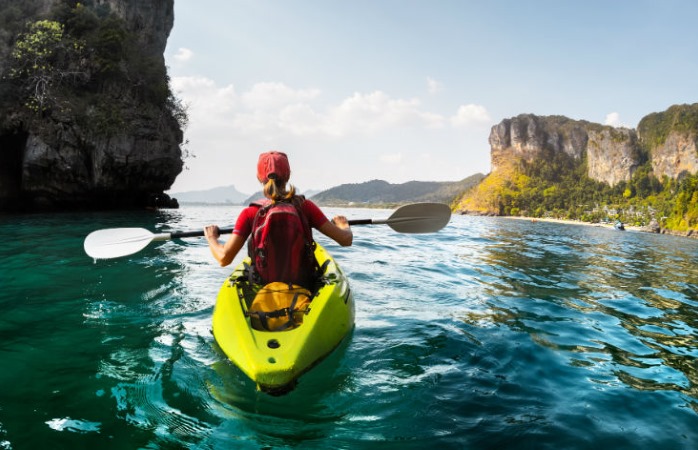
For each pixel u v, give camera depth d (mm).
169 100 29938
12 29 23844
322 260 4367
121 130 24547
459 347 3326
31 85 22438
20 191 23547
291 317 2814
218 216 22750
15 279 5199
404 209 4387
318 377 2711
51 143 22203
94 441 1973
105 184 24547
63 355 2963
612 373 3008
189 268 6031
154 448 1932
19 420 2139
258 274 3143
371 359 3018
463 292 5312
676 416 2400
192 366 2807
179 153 30203
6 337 3297
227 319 2934
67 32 26016
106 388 2496
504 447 2041
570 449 2045
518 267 7715
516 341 3545
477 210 180875
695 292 6316
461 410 2377
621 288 6293
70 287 4855
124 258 6695
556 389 2699
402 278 6000
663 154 171625
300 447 1981
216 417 2215
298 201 3000
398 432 2137
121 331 3455
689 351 3557
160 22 36469
